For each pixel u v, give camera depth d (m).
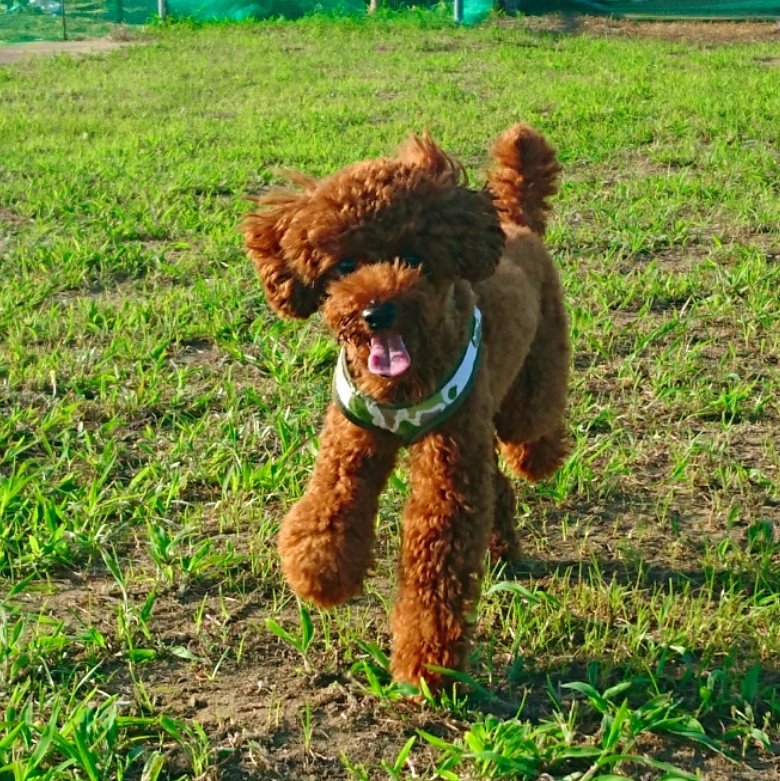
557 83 13.98
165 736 3.07
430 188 3.28
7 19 22.67
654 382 5.43
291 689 3.31
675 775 2.91
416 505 3.28
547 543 4.18
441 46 18.06
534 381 4.11
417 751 3.06
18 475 4.36
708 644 3.48
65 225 7.96
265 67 15.98
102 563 3.96
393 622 3.34
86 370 5.52
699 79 13.97
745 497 4.50
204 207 8.45
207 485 4.51
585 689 3.11
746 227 7.94
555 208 8.29
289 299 3.48
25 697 3.22
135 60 17.03
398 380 3.18
